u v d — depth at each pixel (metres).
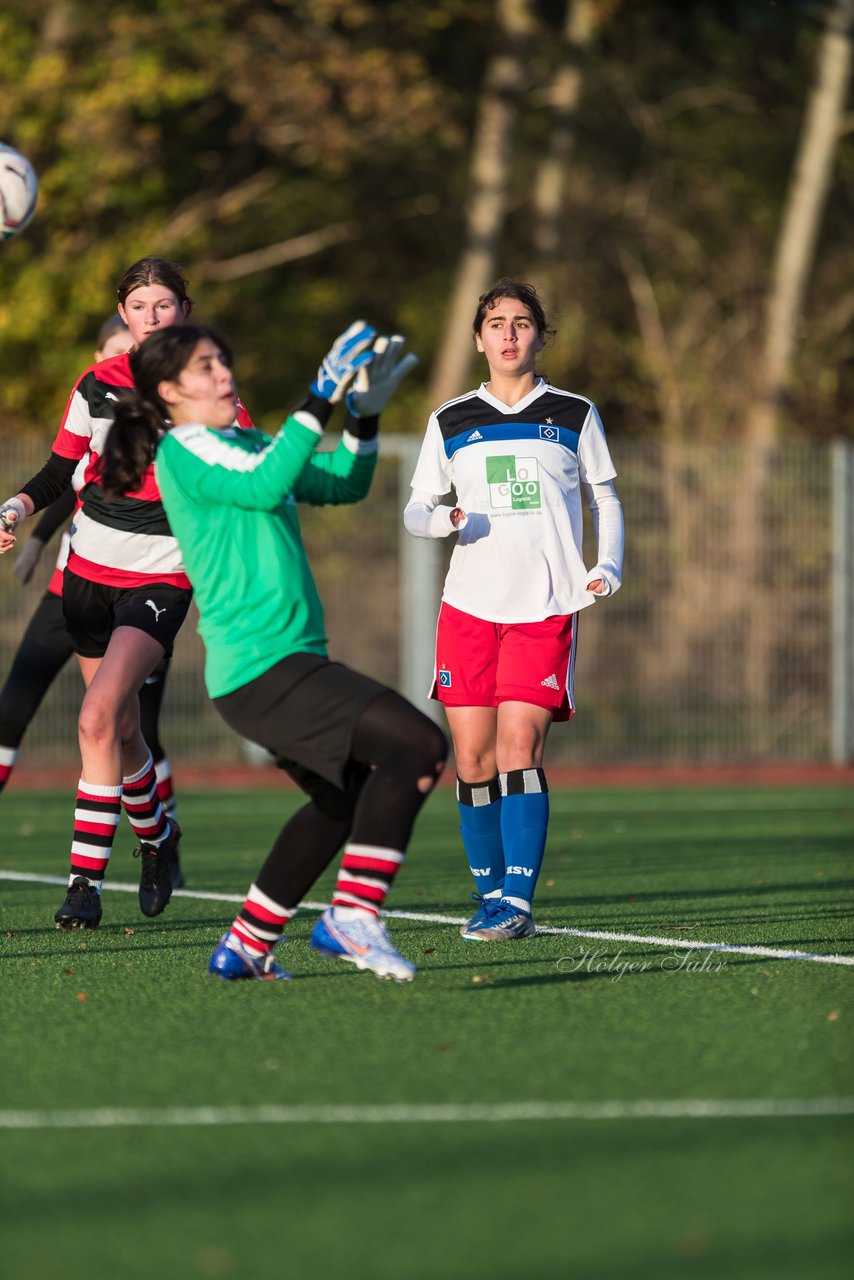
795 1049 15.73
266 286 87.56
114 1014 17.33
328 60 70.38
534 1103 13.74
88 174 70.44
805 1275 10.11
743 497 59.66
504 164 74.75
